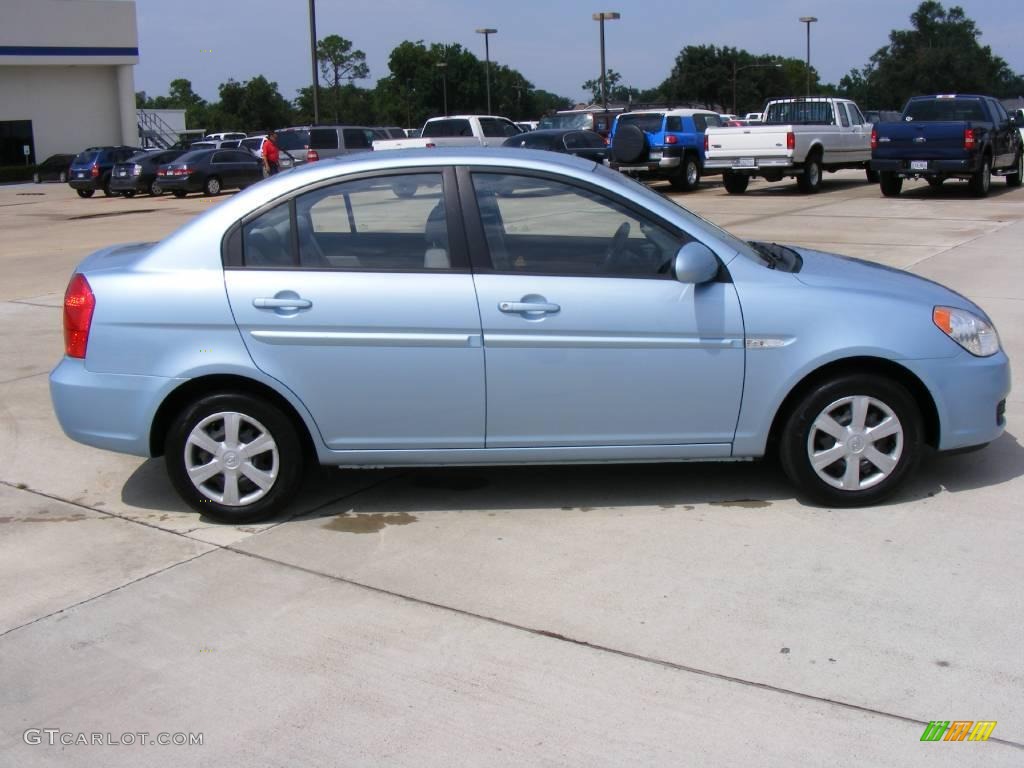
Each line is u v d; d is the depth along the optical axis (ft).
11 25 139.64
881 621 12.38
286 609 13.12
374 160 15.46
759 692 11.00
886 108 288.71
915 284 16.21
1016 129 70.79
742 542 14.69
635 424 15.40
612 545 14.74
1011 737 10.18
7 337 29.55
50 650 12.30
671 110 80.02
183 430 15.48
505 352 15.05
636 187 15.78
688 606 12.87
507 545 14.84
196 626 12.76
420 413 15.33
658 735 10.32
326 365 15.14
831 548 14.40
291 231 15.34
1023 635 12.01
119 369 15.33
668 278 15.19
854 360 15.40
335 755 10.18
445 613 12.89
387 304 14.98
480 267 15.15
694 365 15.17
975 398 15.53
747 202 65.62
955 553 14.14
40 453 19.60
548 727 10.51
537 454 15.57
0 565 14.66
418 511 16.22
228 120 288.30
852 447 15.51
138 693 11.37
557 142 76.07
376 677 11.51
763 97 305.73
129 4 151.43
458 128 82.28
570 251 15.29
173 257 15.35
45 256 49.52
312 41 111.55
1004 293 31.42
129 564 14.58
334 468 18.15
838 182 81.82
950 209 56.95
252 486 15.78
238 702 11.13
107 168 103.24
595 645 12.03
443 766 9.95
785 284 15.29
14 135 146.20
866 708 10.68
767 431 15.49
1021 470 17.24
